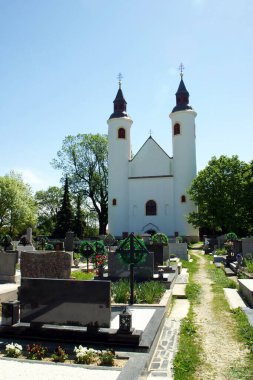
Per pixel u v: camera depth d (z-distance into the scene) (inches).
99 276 546.3
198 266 888.3
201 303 441.7
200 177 1643.7
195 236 1878.7
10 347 230.5
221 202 1568.7
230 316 369.7
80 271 708.7
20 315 269.6
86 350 224.4
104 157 2288.4
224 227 1659.7
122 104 2108.8
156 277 535.8
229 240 1053.8
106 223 2290.8
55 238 2023.9
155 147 2046.0
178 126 1995.6
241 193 1556.3
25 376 190.4
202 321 354.3
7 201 2032.5
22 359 217.8
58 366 206.1
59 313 263.6
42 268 494.9
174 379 214.4
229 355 257.4
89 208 2362.2
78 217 2144.4
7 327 265.3
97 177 2274.9
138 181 2011.6
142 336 261.3
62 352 225.8
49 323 264.1
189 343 281.6
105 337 250.4
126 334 248.4
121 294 408.2
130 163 2062.0
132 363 210.2
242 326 323.9
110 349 232.7
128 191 2017.7
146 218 1972.2
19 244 1170.6
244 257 735.1
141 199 1993.1
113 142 2038.6
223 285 566.6
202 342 288.2
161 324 313.6
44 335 259.8
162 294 439.8
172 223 1947.6
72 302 262.1
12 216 2074.3
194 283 598.2
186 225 1893.5
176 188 1952.5
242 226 1561.3
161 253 677.3
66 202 2129.7
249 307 402.3
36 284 269.1
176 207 1939.0
